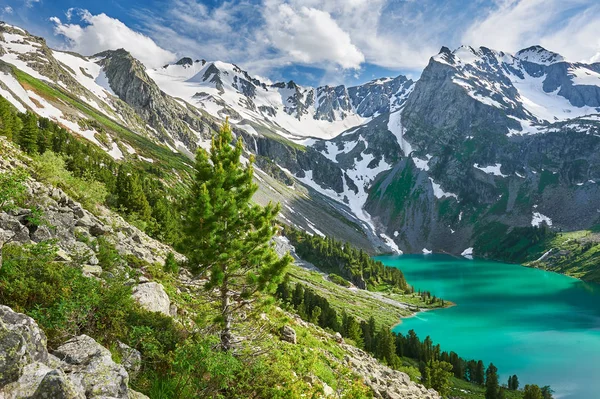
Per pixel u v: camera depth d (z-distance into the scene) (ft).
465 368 294.25
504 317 433.48
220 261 63.05
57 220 78.54
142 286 65.72
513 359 313.53
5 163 93.04
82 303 41.37
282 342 87.92
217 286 61.62
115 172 461.78
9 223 58.90
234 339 62.95
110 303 46.93
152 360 45.98
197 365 41.88
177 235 218.79
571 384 263.70
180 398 39.99
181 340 52.75
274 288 63.67
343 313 326.85
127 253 94.02
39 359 26.45
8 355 22.74
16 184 45.09
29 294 40.24
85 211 105.91
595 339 350.43
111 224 122.42
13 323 25.82
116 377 30.50
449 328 400.06
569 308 468.34
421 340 362.74
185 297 80.12
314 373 77.97
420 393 115.03
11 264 42.04
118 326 46.32
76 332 40.09
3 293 38.86
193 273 65.26
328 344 125.39
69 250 70.28
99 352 32.89
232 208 62.39
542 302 503.61
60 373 23.52
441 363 225.76
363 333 296.92
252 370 53.67
